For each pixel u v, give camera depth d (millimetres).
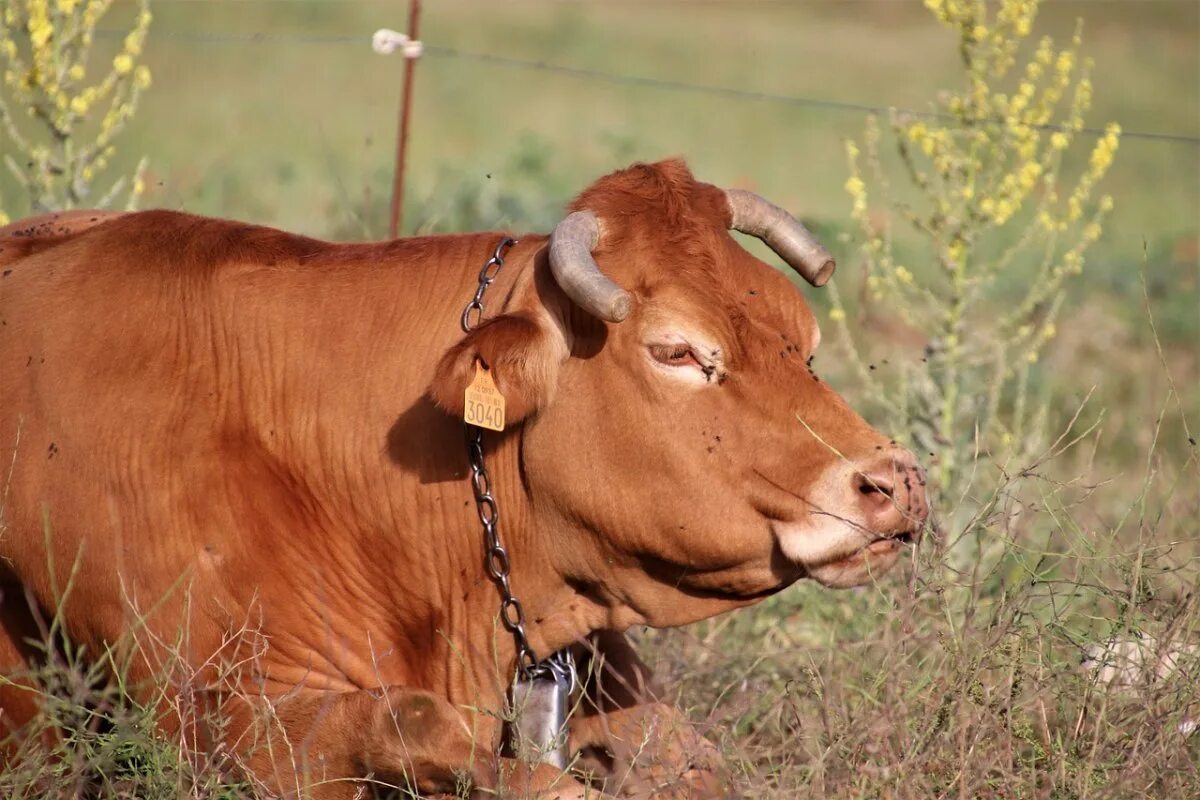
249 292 10570
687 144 49875
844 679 10766
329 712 9539
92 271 10703
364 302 10562
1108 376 21734
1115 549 11664
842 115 60656
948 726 9508
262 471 10328
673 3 94438
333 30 70375
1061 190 44594
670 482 9750
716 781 9977
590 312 9344
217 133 41781
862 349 21438
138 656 9961
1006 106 15000
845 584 9758
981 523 10859
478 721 10492
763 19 90375
